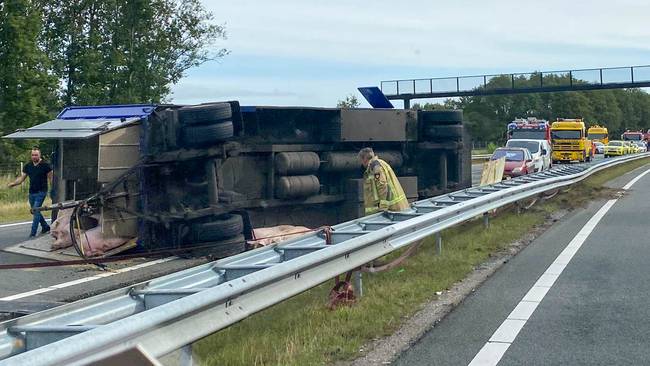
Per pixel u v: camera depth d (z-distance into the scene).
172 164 10.89
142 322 4.23
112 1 46.72
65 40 46.41
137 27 47.78
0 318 7.36
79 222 10.64
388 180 10.82
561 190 20.72
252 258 7.15
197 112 10.52
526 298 8.19
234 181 11.91
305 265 6.38
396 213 10.26
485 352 6.22
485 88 53.44
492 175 19.02
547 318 7.32
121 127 10.62
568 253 11.13
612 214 16.44
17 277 9.99
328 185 13.79
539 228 14.06
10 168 35.91
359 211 13.81
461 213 11.31
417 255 10.62
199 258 10.84
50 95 42.38
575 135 51.25
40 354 3.44
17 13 37.19
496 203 13.46
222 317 5.24
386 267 9.07
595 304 7.89
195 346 6.05
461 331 6.88
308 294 8.25
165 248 11.00
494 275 9.51
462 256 10.60
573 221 15.20
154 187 10.80
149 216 10.68
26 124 37.44
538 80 57.66
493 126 99.81
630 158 40.59
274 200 12.39
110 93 46.69
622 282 8.98
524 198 15.95
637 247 11.63
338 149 13.92
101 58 46.09
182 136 10.57
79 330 4.42
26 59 37.38
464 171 17.19
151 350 4.38
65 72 45.62
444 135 16.16
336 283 7.90
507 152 32.06
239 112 11.33
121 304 5.45
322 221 13.80
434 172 16.66
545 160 34.78
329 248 6.94
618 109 143.12
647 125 165.12
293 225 13.12
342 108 13.53
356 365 5.89
